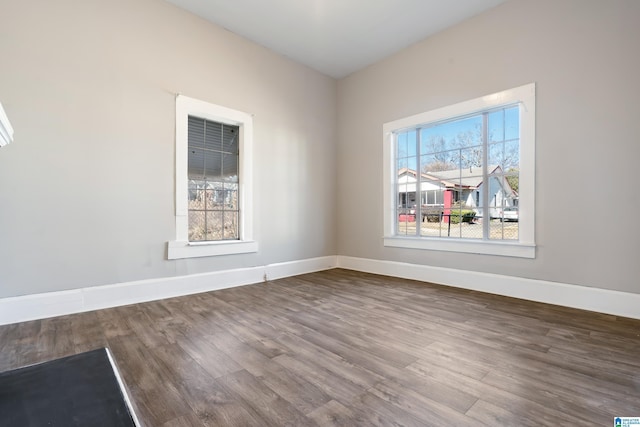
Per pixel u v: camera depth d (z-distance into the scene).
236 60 3.76
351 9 3.32
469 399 1.39
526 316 2.52
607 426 1.20
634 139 2.48
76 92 2.68
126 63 2.94
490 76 3.29
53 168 2.57
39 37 2.51
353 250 4.78
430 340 2.05
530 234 3.00
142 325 2.34
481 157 3.48
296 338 2.09
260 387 1.49
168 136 3.20
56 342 2.02
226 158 3.79
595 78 2.65
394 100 4.22
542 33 2.93
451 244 3.63
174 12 3.25
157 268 3.11
